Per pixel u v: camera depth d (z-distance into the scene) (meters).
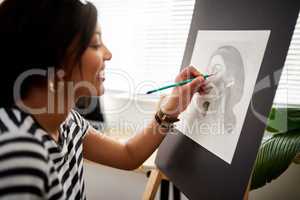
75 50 0.54
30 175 0.41
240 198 0.55
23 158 0.42
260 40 0.59
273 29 0.56
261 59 0.57
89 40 0.55
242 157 0.57
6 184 0.40
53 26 0.50
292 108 0.99
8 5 0.51
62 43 0.51
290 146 0.86
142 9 1.36
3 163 0.41
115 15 1.42
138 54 1.40
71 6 0.52
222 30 0.72
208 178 0.66
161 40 1.35
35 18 0.49
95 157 0.87
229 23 0.70
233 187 0.57
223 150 0.63
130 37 1.41
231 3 0.72
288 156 0.85
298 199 1.18
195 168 0.72
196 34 0.85
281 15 0.55
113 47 1.44
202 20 0.83
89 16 0.54
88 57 0.58
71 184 0.67
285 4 0.55
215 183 0.63
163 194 1.07
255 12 0.62
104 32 1.44
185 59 0.89
